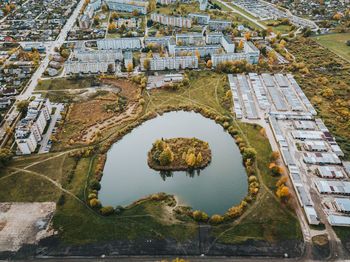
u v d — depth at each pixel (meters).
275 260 198.00
